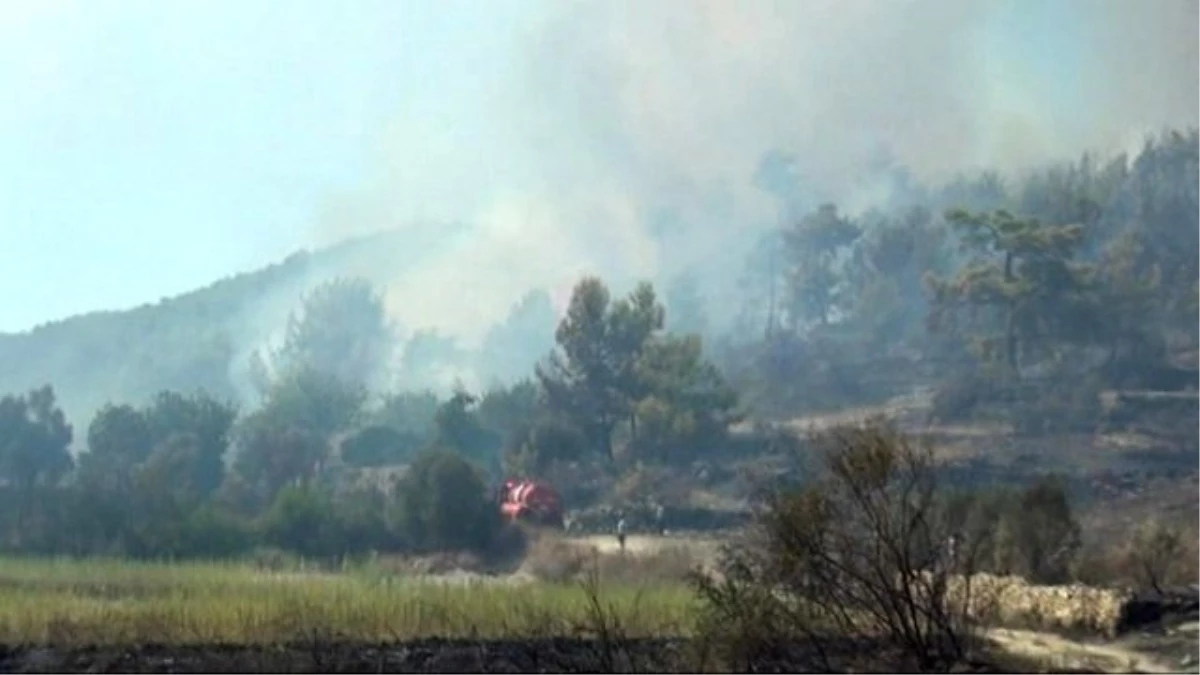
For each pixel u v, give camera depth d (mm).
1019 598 90500
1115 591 90000
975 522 117438
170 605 86875
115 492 192875
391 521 186625
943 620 70250
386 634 78438
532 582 124812
